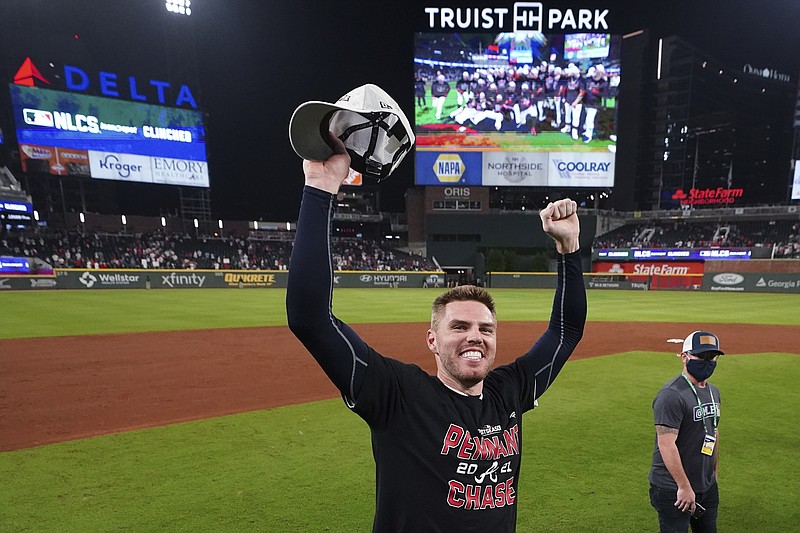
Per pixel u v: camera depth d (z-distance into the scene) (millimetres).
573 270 2383
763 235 45281
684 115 68000
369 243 53031
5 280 31484
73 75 37500
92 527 4051
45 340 13711
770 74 80312
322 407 7637
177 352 12258
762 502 4625
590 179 44531
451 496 1769
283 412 7352
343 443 5984
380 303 26500
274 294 31016
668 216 51219
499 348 13625
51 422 6914
